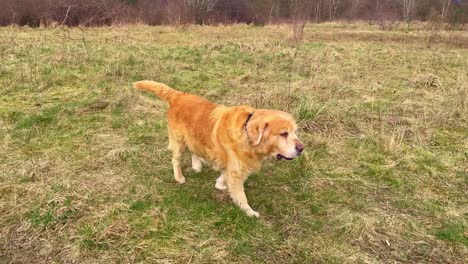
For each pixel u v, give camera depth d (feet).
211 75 14.39
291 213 6.66
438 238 6.11
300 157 8.30
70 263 5.34
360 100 12.06
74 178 7.27
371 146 8.95
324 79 13.83
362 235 6.09
